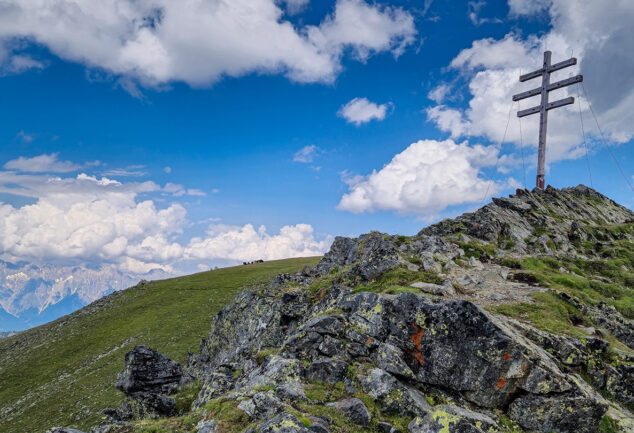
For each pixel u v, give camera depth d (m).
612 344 18.77
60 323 89.81
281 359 18.62
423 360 16.61
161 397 26.81
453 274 28.19
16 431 43.22
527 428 14.08
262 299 37.41
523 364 14.55
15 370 65.00
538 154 56.34
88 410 45.19
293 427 12.41
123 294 102.81
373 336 18.48
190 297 90.56
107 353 65.50
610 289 29.66
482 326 15.56
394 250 30.00
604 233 45.91
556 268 33.47
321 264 45.25
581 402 13.89
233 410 14.97
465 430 12.89
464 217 43.09
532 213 45.91
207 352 42.34
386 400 15.18
